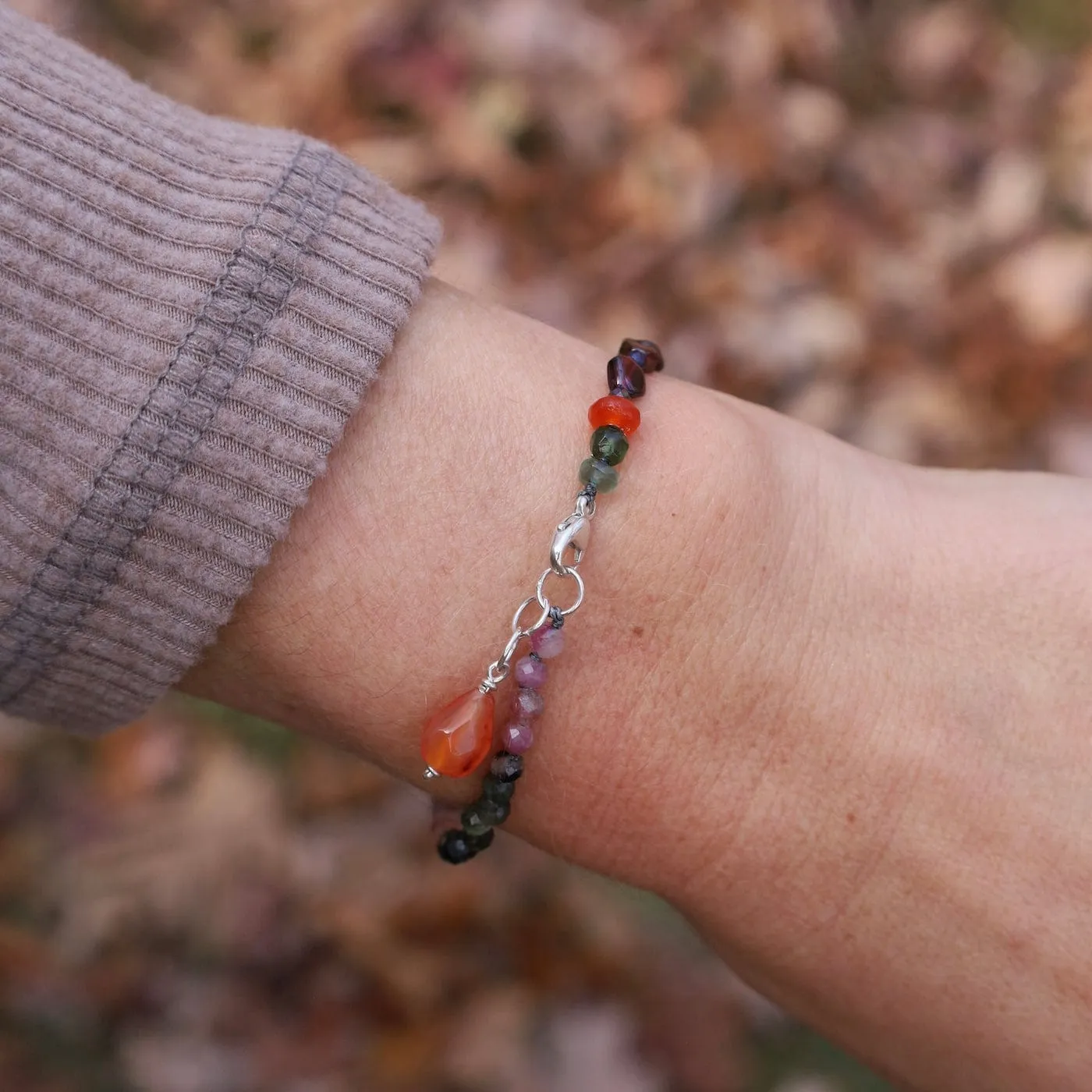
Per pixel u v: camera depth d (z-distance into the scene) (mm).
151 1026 342
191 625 188
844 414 399
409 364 199
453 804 214
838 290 418
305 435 187
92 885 355
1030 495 221
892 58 458
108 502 181
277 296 187
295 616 195
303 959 352
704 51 441
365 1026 345
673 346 399
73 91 191
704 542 200
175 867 359
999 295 420
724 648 201
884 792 202
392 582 195
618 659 200
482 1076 340
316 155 196
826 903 204
